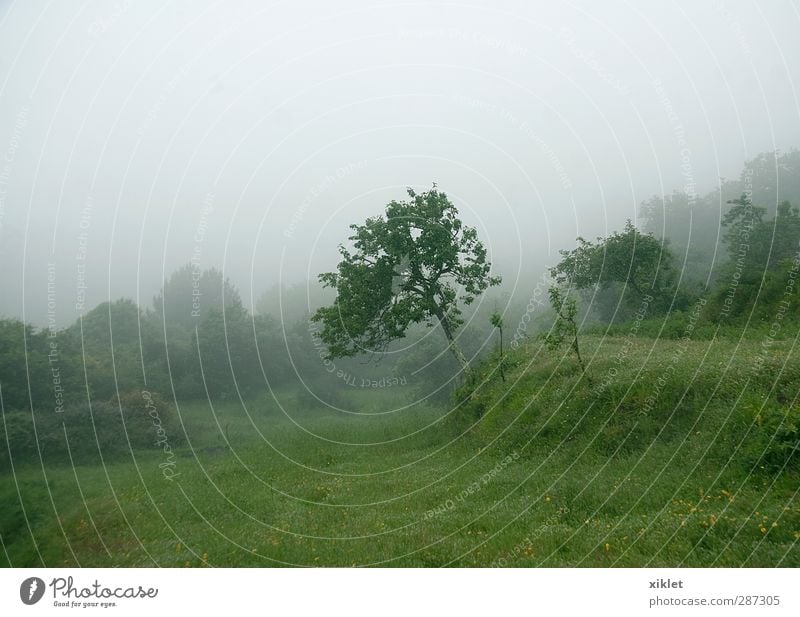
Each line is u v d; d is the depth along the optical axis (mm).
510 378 20312
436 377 34156
